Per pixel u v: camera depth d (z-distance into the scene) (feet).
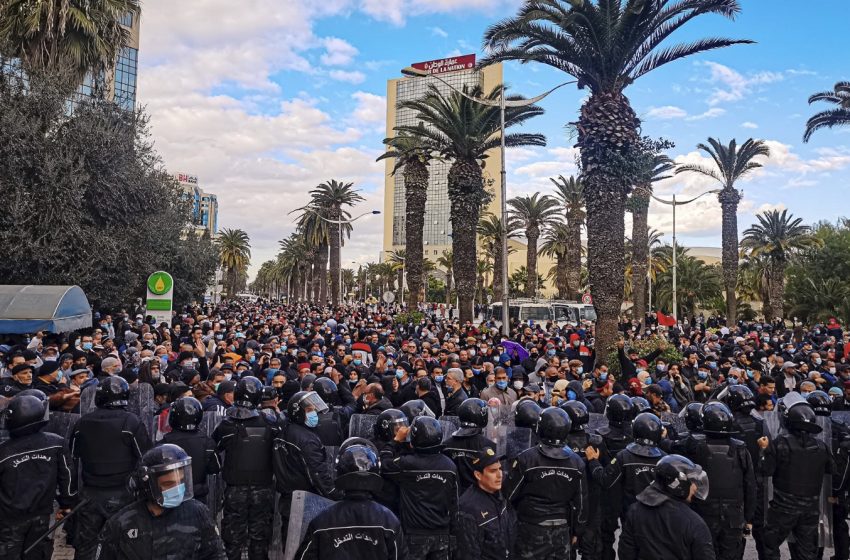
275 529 17.56
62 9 52.85
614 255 51.60
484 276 266.98
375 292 400.88
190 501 10.72
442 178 430.61
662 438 17.88
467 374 33.47
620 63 51.65
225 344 43.88
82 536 17.03
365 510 10.85
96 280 57.67
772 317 153.28
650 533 11.53
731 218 119.34
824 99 84.69
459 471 16.15
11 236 50.60
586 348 51.42
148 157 66.23
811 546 18.45
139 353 34.63
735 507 16.02
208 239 141.59
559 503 14.44
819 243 144.15
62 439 16.44
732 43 51.60
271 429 17.76
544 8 52.03
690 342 66.54
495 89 74.23
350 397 26.37
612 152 51.24
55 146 54.60
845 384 29.55
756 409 23.94
